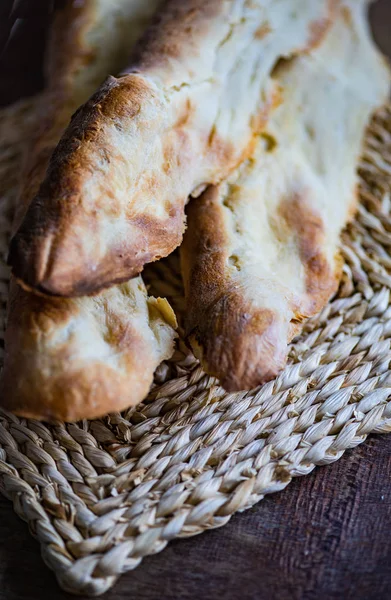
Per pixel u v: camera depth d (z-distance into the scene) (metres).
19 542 0.46
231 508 0.46
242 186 0.54
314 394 0.50
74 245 0.43
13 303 0.47
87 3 0.63
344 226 0.58
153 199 0.48
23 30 0.75
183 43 0.54
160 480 0.47
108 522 0.45
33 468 0.48
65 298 0.45
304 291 0.52
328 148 0.59
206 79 0.54
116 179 0.46
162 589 0.44
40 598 0.44
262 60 0.58
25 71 0.73
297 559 0.45
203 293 0.49
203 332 0.48
